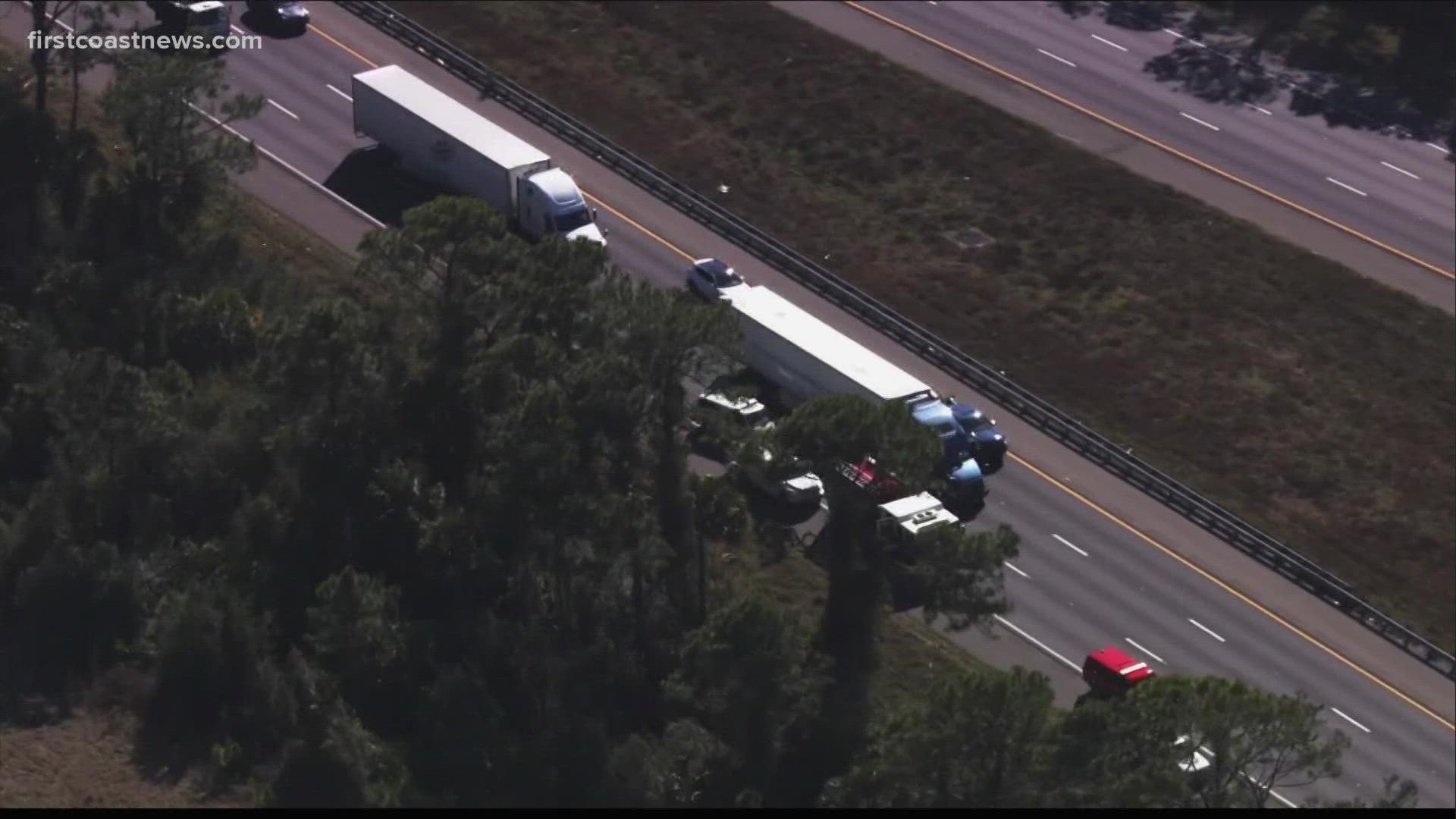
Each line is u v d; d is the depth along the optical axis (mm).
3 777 196375
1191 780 186750
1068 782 186375
